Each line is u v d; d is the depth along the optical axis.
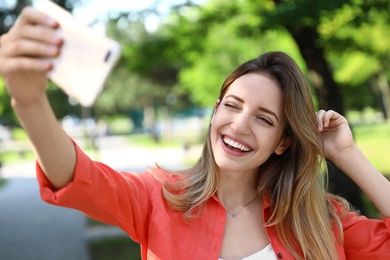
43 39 1.09
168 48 9.23
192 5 8.29
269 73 1.98
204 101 19.47
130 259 7.49
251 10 7.61
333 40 8.19
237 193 2.10
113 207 1.64
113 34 11.97
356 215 2.23
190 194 1.98
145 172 2.07
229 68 16.58
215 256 1.93
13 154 34.09
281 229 2.04
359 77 19.31
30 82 1.19
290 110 1.99
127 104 45.12
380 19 7.54
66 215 11.92
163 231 1.90
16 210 12.87
